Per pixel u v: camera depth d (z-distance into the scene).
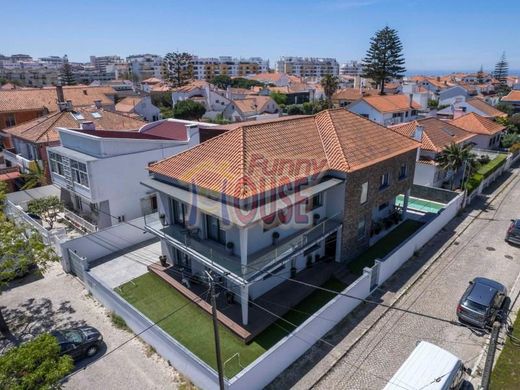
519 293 19.95
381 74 96.12
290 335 15.22
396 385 12.84
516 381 14.48
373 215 26.98
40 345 11.70
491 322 17.27
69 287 21.59
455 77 158.88
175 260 22.47
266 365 14.30
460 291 20.27
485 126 48.34
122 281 21.72
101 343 16.94
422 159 34.91
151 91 116.88
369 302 18.84
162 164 21.66
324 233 20.95
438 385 12.74
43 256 19.23
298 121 24.11
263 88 121.50
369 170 22.89
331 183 20.34
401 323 17.92
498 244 25.39
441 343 16.61
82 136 27.20
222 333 17.39
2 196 21.09
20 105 48.41
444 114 64.31
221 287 19.70
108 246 24.78
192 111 81.12
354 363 15.63
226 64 198.12
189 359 14.61
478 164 37.88
